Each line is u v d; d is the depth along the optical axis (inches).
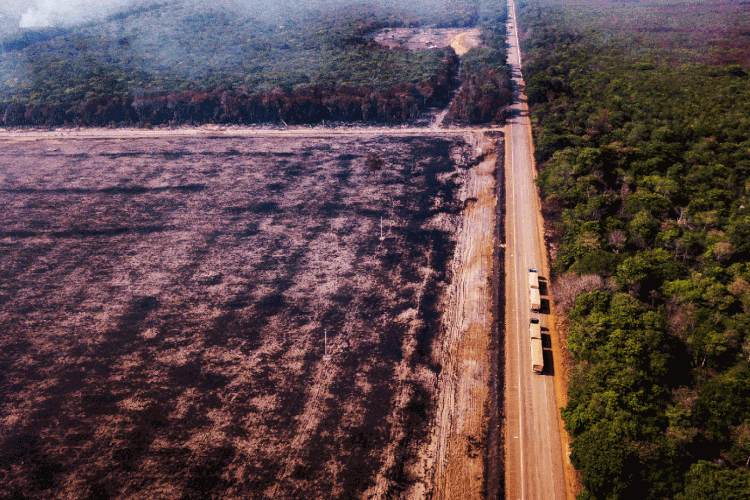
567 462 2092.8
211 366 2672.2
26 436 2300.7
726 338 2304.4
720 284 2613.2
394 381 2541.8
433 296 3152.1
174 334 2906.0
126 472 2123.5
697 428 1989.4
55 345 2844.5
